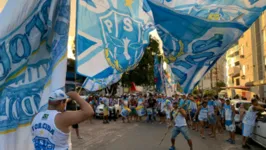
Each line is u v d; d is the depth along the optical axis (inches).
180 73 165.8
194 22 156.9
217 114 593.0
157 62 483.8
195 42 159.5
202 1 158.4
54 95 121.0
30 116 137.2
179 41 160.4
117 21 141.2
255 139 412.5
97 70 130.6
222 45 159.2
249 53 1533.0
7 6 131.4
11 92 134.3
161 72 455.5
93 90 128.3
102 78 131.0
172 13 155.9
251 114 408.8
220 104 609.0
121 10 143.3
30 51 136.5
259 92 1245.7
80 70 125.8
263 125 374.6
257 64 1323.8
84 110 117.4
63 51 133.6
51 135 114.7
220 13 156.6
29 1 131.8
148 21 152.4
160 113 791.7
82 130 609.6
